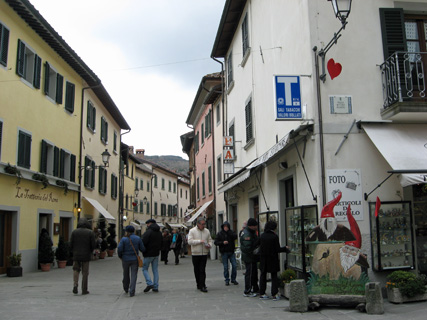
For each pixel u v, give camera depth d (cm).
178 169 15075
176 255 2150
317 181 905
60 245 1925
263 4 1358
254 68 1495
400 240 896
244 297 951
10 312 806
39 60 1806
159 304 896
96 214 2745
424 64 979
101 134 2848
